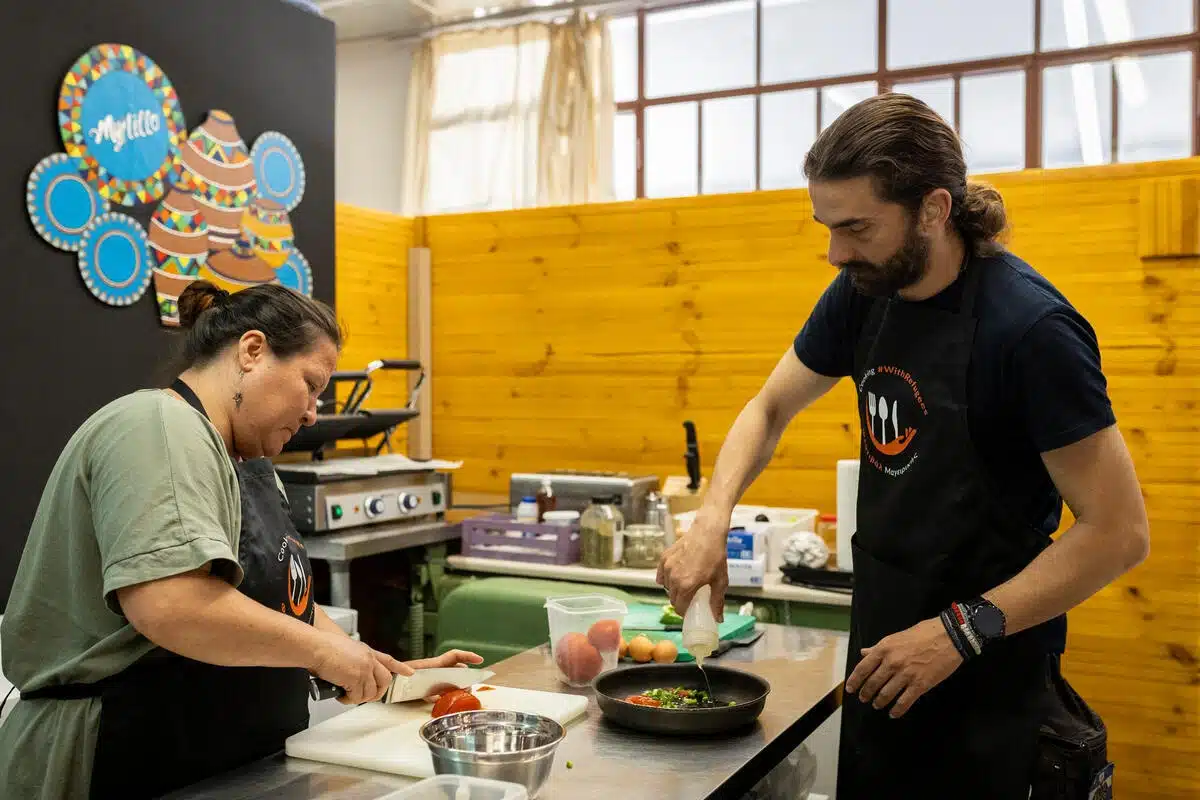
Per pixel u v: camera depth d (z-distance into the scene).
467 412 4.00
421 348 4.04
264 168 3.20
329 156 3.46
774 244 3.44
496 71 6.34
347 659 1.40
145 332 2.83
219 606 1.29
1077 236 2.98
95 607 1.38
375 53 6.79
